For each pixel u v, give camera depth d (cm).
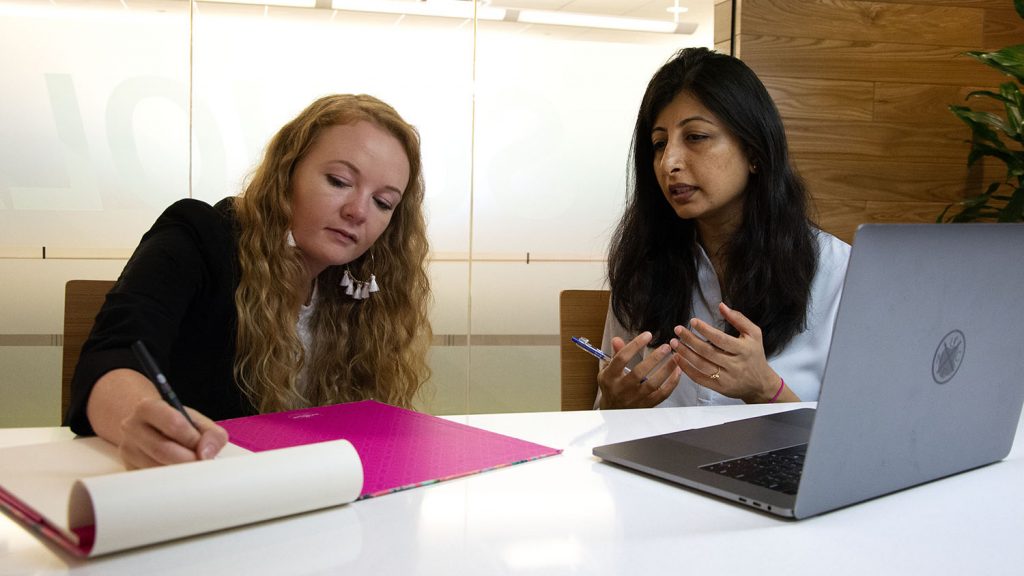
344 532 75
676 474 90
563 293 195
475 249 429
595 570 67
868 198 374
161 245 125
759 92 177
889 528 78
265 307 135
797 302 177
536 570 67
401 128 139
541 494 87
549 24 425
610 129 435
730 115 172
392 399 157
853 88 368
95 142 393
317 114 135
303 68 408
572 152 433
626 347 142
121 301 110
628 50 433
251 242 135
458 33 420
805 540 75
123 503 66
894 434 84
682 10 432
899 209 378
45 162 391
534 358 439
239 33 400
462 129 424
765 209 178
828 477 79
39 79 388
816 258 183
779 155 177
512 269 433
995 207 386
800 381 178
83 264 398
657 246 189
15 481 79
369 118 136
